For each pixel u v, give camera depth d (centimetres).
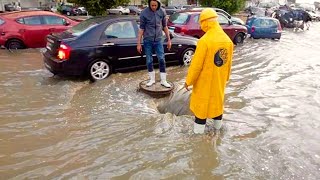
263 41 1448
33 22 1039
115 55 695
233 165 356
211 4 2634
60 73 655
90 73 671
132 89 626
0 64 809
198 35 1129
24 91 595
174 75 738
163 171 344
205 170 346
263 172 342
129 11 3984
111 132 434
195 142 408
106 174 337
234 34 1299
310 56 1055
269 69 831
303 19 2347
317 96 607
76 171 342
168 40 634
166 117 486
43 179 327
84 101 551
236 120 483
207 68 392
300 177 333
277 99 585
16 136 417
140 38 597
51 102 542
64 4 4081
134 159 367
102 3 1541
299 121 484
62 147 392
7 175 333
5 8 4138
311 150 392
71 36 664
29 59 884
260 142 412
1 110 501
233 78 727
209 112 418
